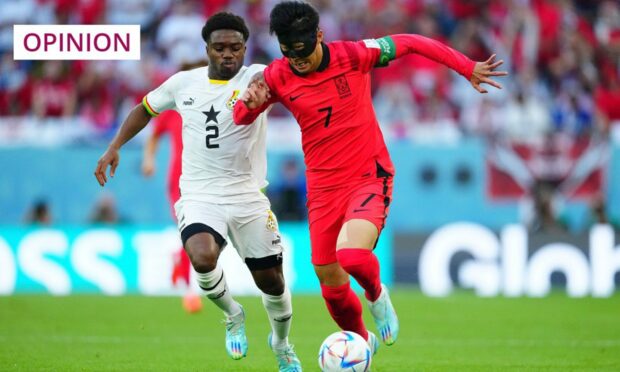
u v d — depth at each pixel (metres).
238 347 23.53
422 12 70.75
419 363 27.66
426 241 52.81
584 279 51.47
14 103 65.44
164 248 50.94
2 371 25.52
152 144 37.75
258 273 23.64
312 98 22.20
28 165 57.00
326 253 23.12
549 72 67.19
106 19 70.44
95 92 64.56
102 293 50.28
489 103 63.03
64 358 28.12
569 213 57.75
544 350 30.73
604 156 57.88
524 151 57.31
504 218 57.16
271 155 57.41
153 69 66.88
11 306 43.31
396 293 50.69
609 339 33.72
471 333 35.34
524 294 51.19
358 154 22.58
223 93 23.61
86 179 56.91
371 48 22.52
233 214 23.56
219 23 23.27
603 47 71.06
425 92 64.94
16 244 51.09
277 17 21.12
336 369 21.56
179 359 28.22
